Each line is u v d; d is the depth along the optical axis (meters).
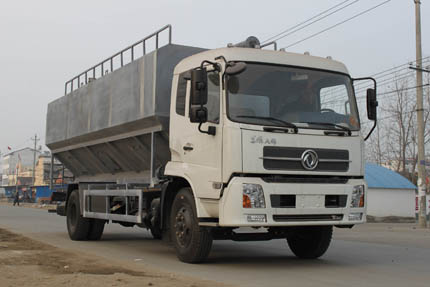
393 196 33.53
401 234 17.72
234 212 7.73
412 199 34.00
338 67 9.07
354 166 8.52
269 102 8.25
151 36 10.73
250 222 7.73
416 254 10.92
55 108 15.53
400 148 44.41
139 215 10.16
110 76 11.98
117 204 11.57
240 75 8.23
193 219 8.66
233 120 7.93
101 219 13.09
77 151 14.33
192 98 7.97
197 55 9.00
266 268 8.50
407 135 44.16
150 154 10.80
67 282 6.41
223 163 7.93
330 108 8.68
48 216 26.77
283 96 8.38
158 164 10.28
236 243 13.18
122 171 12.73
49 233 15.35
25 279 6.62
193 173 8.59
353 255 10.66
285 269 8.41
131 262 9.01
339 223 8.27
